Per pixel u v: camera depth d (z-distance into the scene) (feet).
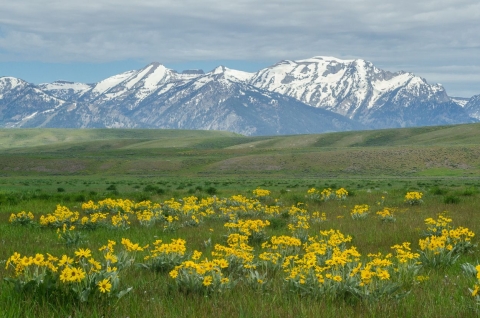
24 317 21.01
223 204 87.81
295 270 27.27
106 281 22.35
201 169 501.15
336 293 25.16
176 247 31.78
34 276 24.86
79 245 45.96
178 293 25.58
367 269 25.27
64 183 275.18
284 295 25.38
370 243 46.78
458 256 35.50
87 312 21.45
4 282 26.13
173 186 235.61
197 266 25.63
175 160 547.08
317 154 531.91
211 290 25.59
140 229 58.34
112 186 195.83
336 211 78.54
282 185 233.96
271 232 54.24
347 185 232.12
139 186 228.02
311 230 55.16
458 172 439.22
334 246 37.76
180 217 70.54
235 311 22.57
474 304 23.34
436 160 481.46
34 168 504.02
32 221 63.05
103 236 52.49
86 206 78.07
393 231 53.57
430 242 36.01
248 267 30.25
